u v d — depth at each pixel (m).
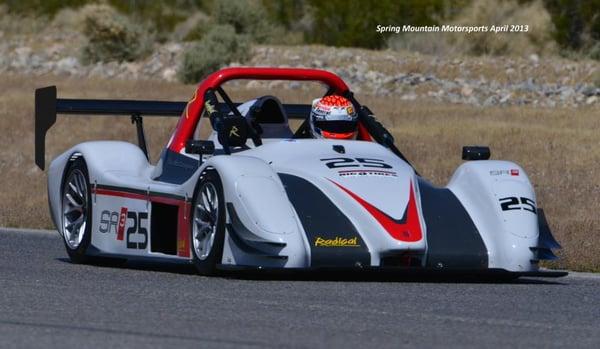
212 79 34.06
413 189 29.66
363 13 132.12
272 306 23.48
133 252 31.95
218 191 28.33
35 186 56.66
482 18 126.00
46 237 41.56
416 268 27.50
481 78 103.75
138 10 152.25
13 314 21.86
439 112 82.38
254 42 133.12
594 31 125.62
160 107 37.22
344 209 28.41
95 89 99.50
